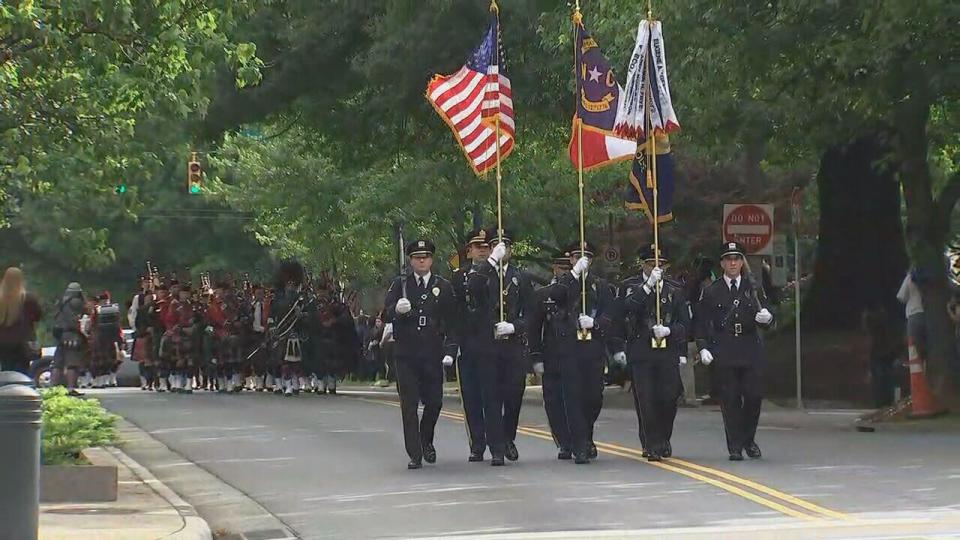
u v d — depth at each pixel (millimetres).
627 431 79500
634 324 63125
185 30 72125
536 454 66688
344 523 48062
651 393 62875
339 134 127125
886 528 44094
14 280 74062
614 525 45594
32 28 66375
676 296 62875
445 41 112125
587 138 70750
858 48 71875
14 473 37688
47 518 47250
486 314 61844
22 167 75938
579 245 63844
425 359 61562
